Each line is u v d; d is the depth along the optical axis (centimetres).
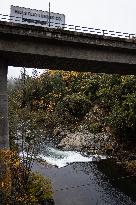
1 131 2206
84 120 4931
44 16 3672
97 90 5378
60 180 2822
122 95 4212
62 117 5328
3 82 2339
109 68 2805
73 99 5294
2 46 2286
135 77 4169
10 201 1917
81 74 6119
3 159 1956
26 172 2261
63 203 2311
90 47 2497
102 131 4262
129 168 3128
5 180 1931
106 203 2339
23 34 2266
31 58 2439
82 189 2609
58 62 2570
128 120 3700
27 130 3559
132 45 2578
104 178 2894
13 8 3534
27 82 6375
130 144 3769
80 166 3294
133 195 2500
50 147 4156
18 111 4084
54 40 2367
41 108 6169
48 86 6494
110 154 3694
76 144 4122
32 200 2044
